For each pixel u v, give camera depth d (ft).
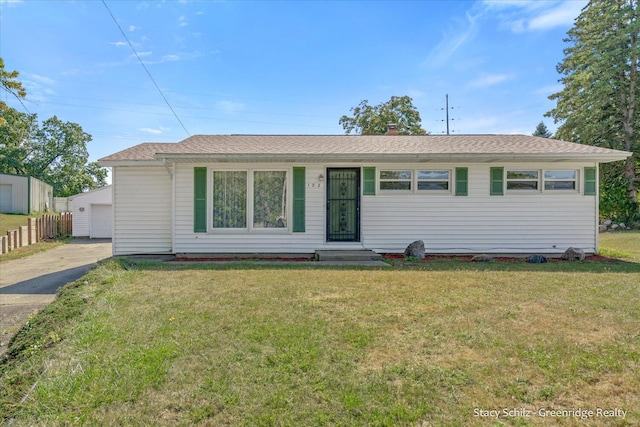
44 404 8.45
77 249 47.83
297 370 10.00
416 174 34.50
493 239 34.55
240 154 31.14
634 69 65.62
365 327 13.16
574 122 71.41
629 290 18.69
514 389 8.99
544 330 12.80
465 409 8.21
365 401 8.54
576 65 74.18
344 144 38.14
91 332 12.65
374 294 17.81
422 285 19.84
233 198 34.37
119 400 8.59
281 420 7.89
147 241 35.50
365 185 34.50
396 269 25.54
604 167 69.92
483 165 34.45
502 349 11.22
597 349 11.20
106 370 9.91
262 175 34.53
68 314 14.64
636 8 64.90
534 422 7.75
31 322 14.23
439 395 8.77
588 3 72.38
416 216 34.55
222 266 26.96
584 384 9.21
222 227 34.37
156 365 10.21
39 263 34.68
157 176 35.47
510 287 19.36
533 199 34.42
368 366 10.21
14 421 8.02
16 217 71.92
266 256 33.96
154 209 35.45
